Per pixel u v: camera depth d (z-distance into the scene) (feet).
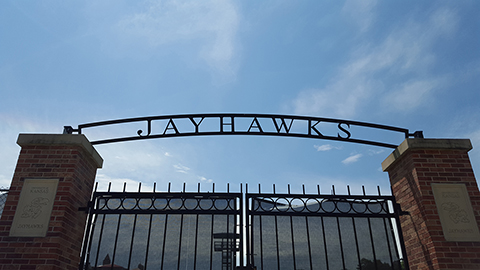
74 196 17.10
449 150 18.20
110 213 18.39
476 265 15.52
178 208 18.65
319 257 17.84
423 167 17.58
